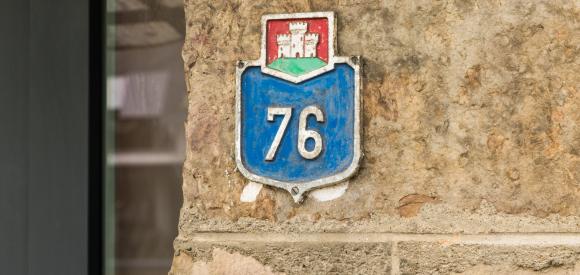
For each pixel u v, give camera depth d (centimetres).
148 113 202
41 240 198
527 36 164
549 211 160
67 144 198
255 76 171
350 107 166
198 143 176
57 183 198
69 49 199
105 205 200
